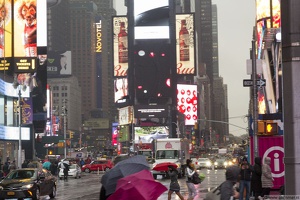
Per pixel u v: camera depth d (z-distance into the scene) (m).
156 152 55.88
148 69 184.12
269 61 65.06
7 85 78.38
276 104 59.25
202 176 25.97
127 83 190.50
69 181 57.34
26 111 83.62
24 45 89.12
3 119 78.06
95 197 32.66
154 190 9.93
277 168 27.17
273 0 88.88
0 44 86.75
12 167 56.69
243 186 22.73
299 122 8.38
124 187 9.88
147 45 184.75
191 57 190.50
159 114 178.50
